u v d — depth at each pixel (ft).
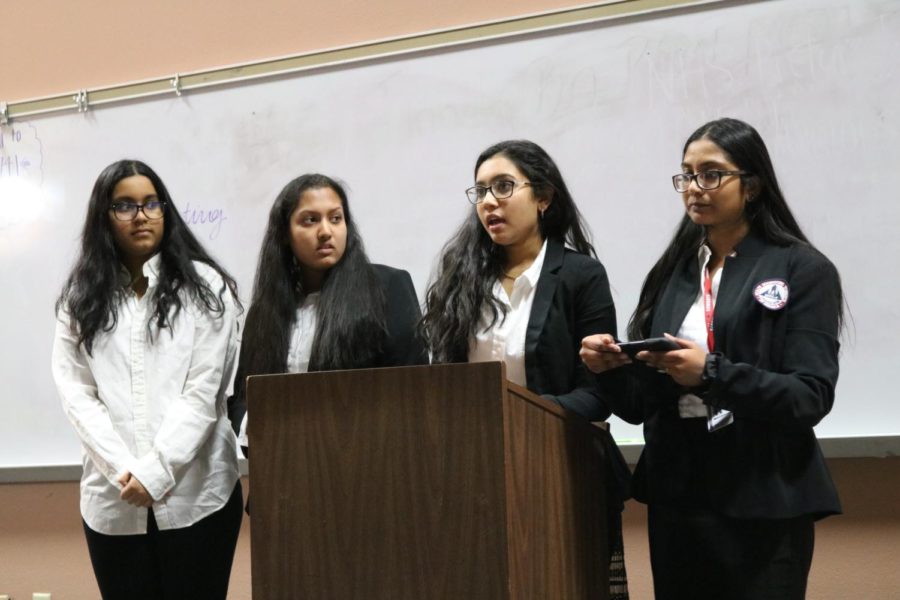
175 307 7.14
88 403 7.02
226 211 9.80
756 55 8.05
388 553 4.50
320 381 4.70
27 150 10.63
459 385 4.46
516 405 4.57
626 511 8.19
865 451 7.45
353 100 9.42
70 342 7.25
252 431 4.80
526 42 8.80
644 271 8.24
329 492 4.63
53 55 10.80
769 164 5.63
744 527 5.20
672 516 5.49
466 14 9.16
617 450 6.09
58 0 10.85
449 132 9.02
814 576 7.59
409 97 9.20
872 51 7.73
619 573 6.02
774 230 5.54
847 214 7.72
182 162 10.02
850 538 7.54
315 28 9.77
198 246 7.59
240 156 9.82
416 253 9.03
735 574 5.18
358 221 9.26
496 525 4.34
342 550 4.58
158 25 10.42
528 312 6.11
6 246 10.52
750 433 5.21
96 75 10.60
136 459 6.89
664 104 8.29
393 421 4.56
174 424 6.80
